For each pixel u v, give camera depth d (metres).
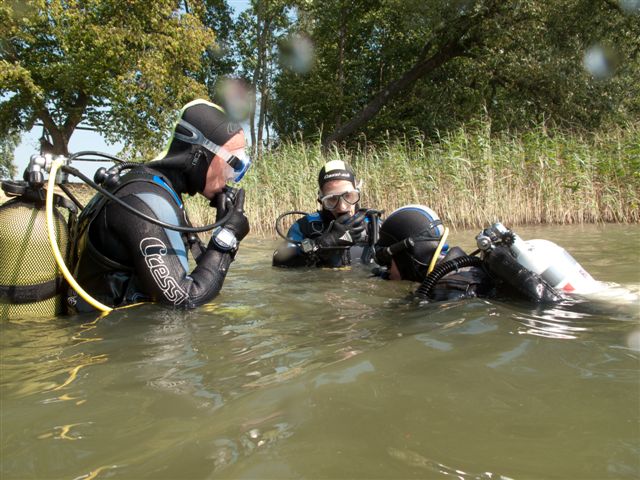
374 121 19.97
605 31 14.66
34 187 2.08
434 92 18.23
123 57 14.33
